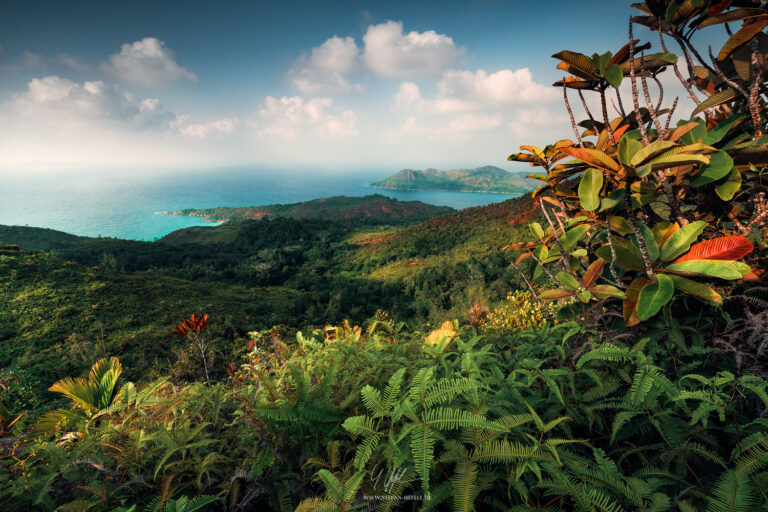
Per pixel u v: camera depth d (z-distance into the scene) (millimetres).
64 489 1558
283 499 1377
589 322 2324
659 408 1507
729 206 2219
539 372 1834
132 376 25500
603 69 2137
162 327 43281
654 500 1072
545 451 1268
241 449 1668
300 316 55938
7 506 1492
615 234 2307
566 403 1738
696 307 2051
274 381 2404
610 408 1699
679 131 2041
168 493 1364
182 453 1635
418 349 2838
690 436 1436
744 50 2057
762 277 1891
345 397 1963
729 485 1038
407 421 1541
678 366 1857
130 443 1736
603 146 2492
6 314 44656
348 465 1444
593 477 1200
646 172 1578
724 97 2127
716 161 1987
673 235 1925
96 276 60750
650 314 1679
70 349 35250
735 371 1684
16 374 13148
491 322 5219
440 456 1311
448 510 1350
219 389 2477
